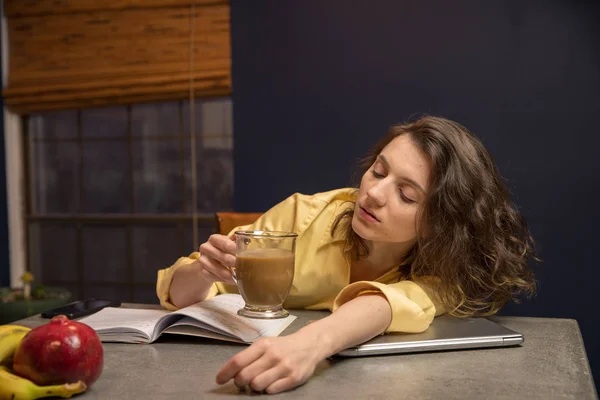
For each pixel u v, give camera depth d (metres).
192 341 1.11
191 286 1.27
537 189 2.96
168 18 3.36
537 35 2.94
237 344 1.09
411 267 1.37
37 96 3.53
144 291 3.75
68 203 3.85
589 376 0.91
